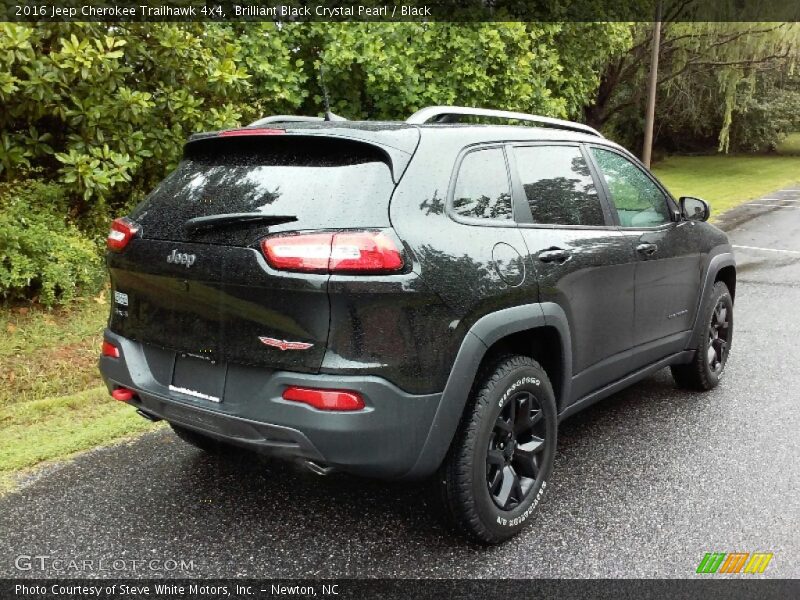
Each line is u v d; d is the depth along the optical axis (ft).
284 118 11.78
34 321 18.40
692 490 12.09
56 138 21.91
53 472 12.41
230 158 10.23
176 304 9.57
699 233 16.10
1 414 14.42
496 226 10.37
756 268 34.86
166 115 22.80
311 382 8.49
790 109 114.93
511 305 10.08
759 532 10.75
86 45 18.90
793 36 78.79
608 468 12.93
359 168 9.23
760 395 16.94
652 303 14.12
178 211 9.89
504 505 10.28
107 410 15.08
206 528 10.69
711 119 109.60
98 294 20.88
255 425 8.83
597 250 12.10
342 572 9.64
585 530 10.78
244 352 8.95
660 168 105.60
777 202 67.21
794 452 13.67
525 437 10.99
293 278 8.43
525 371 10.43
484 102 33.76
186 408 9.45
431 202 9.48
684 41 80.74
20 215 19.43
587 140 13.35
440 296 9.04
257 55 26.68
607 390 13.32
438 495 9.83
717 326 17.31
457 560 9.95
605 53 47.01
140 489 11.87
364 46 28.58
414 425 8.90
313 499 11.66
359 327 8.51
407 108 31.58
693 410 15.94
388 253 8.59
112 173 20.42
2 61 17.98
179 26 22.31
